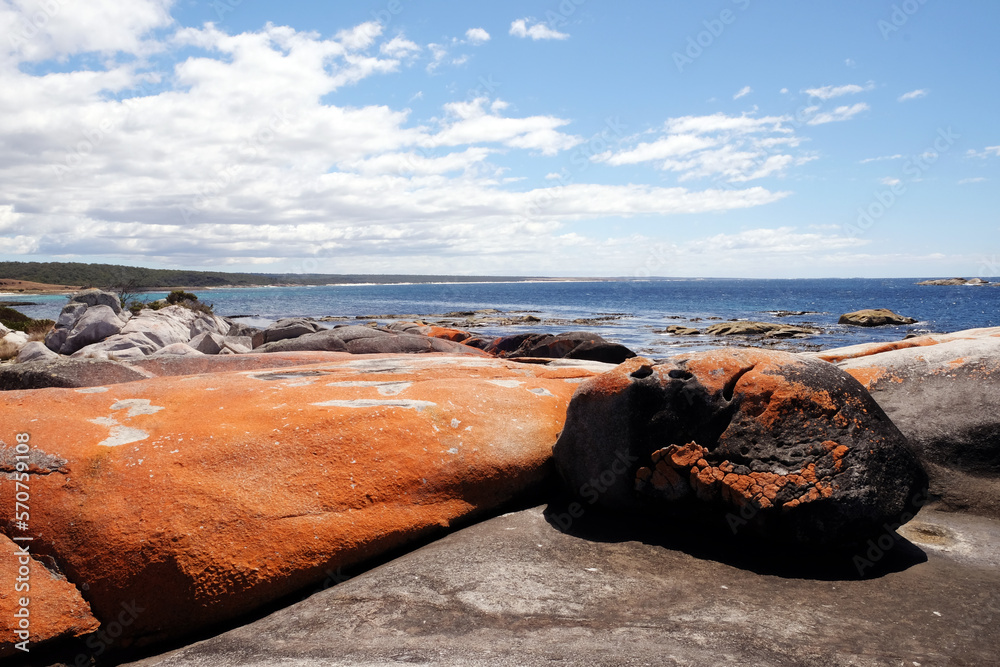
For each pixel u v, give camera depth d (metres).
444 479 4.53
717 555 4.04
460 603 3.45
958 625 3.18
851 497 3.79
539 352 17.69
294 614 3.46
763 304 69.75
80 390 4.95
